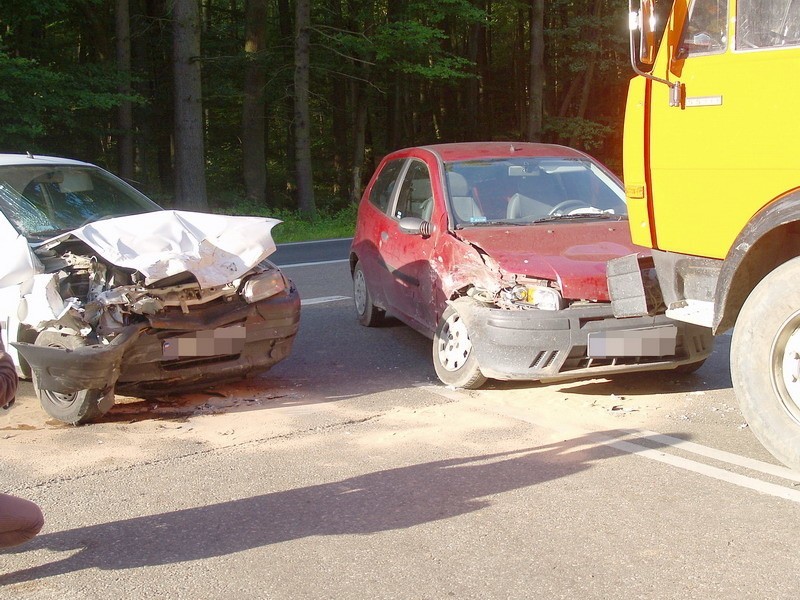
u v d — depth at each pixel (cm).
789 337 467
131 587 385
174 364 635
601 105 4475
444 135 4638
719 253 493
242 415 642
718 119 483
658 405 638
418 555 408
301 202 2817
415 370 764
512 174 800
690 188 504
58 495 493
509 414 627
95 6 2948
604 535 423
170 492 495
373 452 554
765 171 464
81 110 2766
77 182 757
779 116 455
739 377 485
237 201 2980
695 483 485
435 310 728
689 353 644
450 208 756
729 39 474
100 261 634
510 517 448
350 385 720
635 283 584
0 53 2277
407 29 3006
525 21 4766
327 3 3328
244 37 3238
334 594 374
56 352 589
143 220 651
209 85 3166
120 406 674
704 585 371
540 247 683
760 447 542
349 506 469
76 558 415
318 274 1398
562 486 487
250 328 652
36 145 2639
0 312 638
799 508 447
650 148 525
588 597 365
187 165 2389
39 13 2647
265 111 3625
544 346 623
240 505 474
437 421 614
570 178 805
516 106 4934
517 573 388
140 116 3275
